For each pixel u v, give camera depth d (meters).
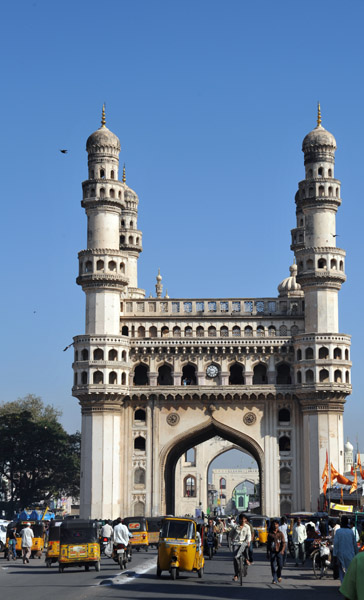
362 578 12.43
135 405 88.94
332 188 89.81
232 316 90.19
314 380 85.44
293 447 87.81
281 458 87.81
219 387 87.75
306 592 31.70
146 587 32.03
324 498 69.62
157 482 87.69
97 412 86.25
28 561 50.81
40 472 115.81
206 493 119.81
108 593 29.19
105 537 57.84
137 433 88.44
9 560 55.50
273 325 90.00
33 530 58.19
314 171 90.19
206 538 53.56
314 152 90.56
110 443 85.94
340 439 85.56
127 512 87.31
